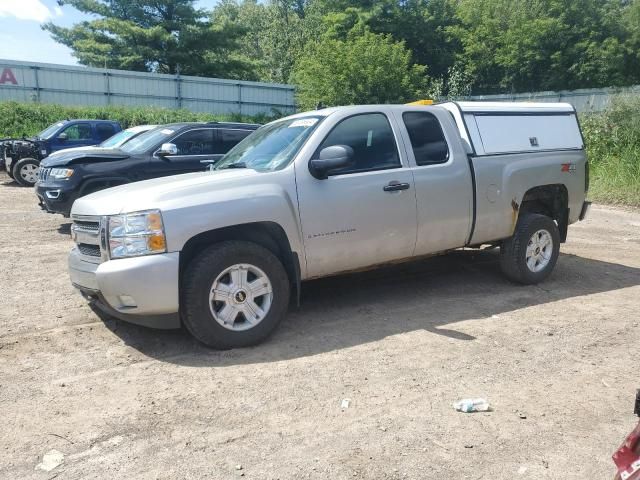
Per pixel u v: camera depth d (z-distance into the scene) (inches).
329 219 193.5
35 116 1084.5
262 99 1560.0
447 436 130.3
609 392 152.7
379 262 210.8
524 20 1530.5
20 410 141.2
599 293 243.6
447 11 1779.0
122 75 1348.4
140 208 168.7
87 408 142.1
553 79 1507.1
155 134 399.5
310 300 230.1
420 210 212.5
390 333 193.2
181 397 147.6
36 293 237.6
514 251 244.5
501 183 234.4
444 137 224.5
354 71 1333.7
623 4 1598.2
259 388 152.6
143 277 165.0
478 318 208.7
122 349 179.5
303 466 118.9
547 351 178.7
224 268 173.5
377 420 136.9
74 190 353.7
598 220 472.1
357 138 205.3
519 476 116.3
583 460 122.0
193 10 1615.4
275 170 191.0
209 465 119.1
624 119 717.3
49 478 114.9
